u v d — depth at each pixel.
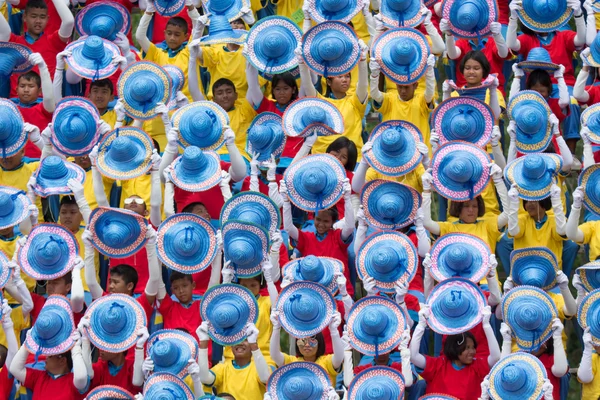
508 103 26.34
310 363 21.66
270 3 31.58
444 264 23.16
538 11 28.22
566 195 27.23
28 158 27.39
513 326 22.23
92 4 28.23
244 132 27.64
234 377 22.39
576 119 27.58
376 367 21.53
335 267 23.25
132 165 24.84
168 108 26.39
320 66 26.55
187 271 23.50
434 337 23.33
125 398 21.53
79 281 23.03
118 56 27.14
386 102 27.06
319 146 27.36
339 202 25.84
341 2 27.38
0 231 24.83
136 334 22.16
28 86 27.70
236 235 23.25
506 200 24.14
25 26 30.22
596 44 27.25
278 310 22.23
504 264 24.70
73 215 25.03
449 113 25.39
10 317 23.80
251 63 26.91
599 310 22.17
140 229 23.28
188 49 28.97
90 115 25.84
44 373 22.41
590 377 22.14
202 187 24.88
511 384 20.92
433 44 28.58
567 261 25.02
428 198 24.12
